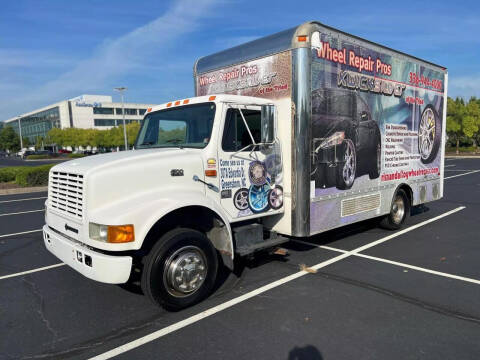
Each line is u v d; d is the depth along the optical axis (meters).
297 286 4.66
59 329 3.72
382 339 3.39
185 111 4.79
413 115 7.30
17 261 5.93
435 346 3.28
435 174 8.33
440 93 8.18
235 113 4.58
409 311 3.95
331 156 5.42
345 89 5.56
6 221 9.18
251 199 4.77
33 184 16.19
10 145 91.44
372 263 5.52
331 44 5.25
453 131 43.59
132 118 108.81
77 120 99.81
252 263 5.56
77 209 3.87
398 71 6.75
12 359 3.21
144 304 4.27
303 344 3.33
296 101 4.88
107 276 3.53
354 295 4.37
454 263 5.48
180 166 4.16
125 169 3.87
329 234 7.30
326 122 5.25
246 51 5.49
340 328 3.60
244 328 3.64
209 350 3.28
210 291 4.53
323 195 5.34
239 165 4.61
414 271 5.16
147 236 4.02
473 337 3.42
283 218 5.23
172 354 3.23
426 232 7.38
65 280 5.07
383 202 6.73
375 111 6.26
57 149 88.81
